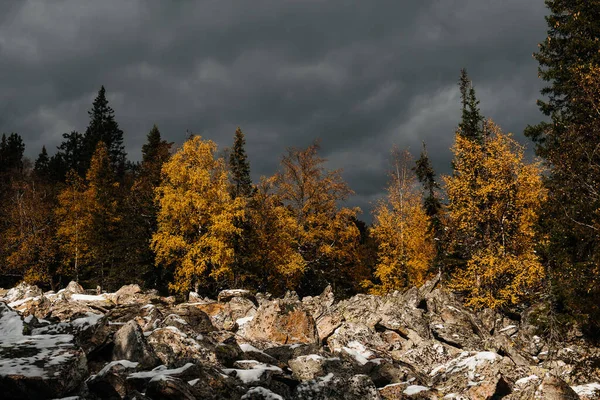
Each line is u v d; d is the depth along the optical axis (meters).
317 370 12.77
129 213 46.53
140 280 41.91
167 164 36.81
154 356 11.14
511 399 13.96
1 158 77.12
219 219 34.84
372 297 26.42
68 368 8.02
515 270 28.56
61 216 49.94
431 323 22.92
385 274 41.03
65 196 49.72
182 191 35.84
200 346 12.39
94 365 10.96
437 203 40.56
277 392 11.09
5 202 51.19
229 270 35.59
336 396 10.88
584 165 17.22
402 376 15.55
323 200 43.22
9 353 8.43
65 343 9.08
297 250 44.28
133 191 50.69
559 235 18.61
